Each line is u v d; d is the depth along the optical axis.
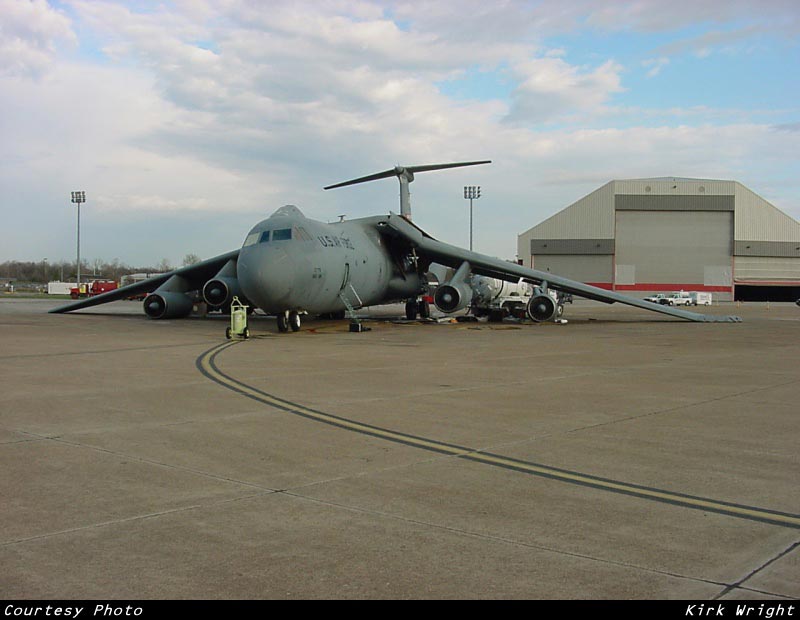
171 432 9.05
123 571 4.78
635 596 4.42
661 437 8.87
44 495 6.41
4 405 10.94
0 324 31.09
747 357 19.11
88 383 13.36
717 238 90.62
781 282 91.62
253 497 6.38
